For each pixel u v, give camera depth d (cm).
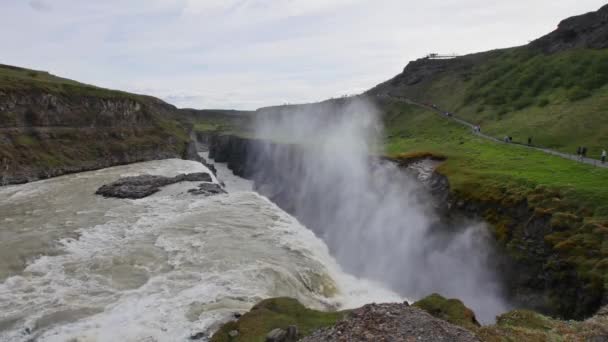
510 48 10450
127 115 9812
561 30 8012
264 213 4353
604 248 1852
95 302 2272
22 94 7338
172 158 9725
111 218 4006
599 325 1397
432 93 10400
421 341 1179
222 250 3102
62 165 7144
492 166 3453
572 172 2839
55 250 3095
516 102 6588
